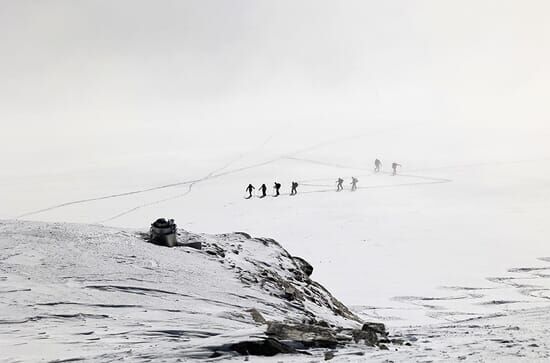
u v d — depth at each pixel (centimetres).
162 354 816
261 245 2267
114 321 1152
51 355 862
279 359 775
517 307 2281
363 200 4891
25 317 1138
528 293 2534
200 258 1912
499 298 2439
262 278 1848
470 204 4747
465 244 3559
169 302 1370
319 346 884
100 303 1292
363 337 930
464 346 828
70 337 1001
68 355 859
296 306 1697
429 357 724
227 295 1549
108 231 2083
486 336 960
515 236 3756
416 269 3005
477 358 693
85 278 1488
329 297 2059
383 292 2547
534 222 4134
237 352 814
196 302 1413
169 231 1995
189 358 792
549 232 3856
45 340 973
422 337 1070
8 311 1169
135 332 1055
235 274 1817
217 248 2055
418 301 2389
